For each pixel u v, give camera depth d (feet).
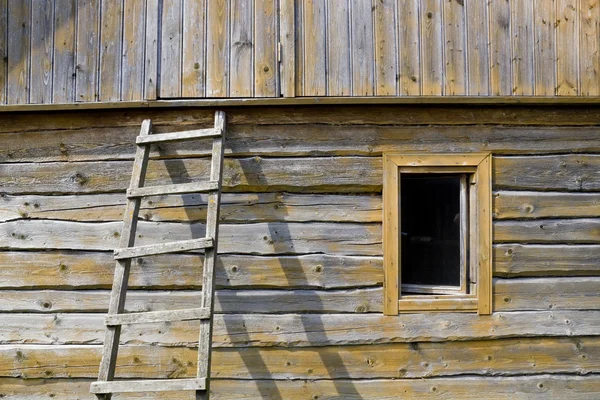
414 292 11.51
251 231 11.07
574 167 11.32
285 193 11.14
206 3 11.12
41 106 11.11
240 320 10.97
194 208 11.12
